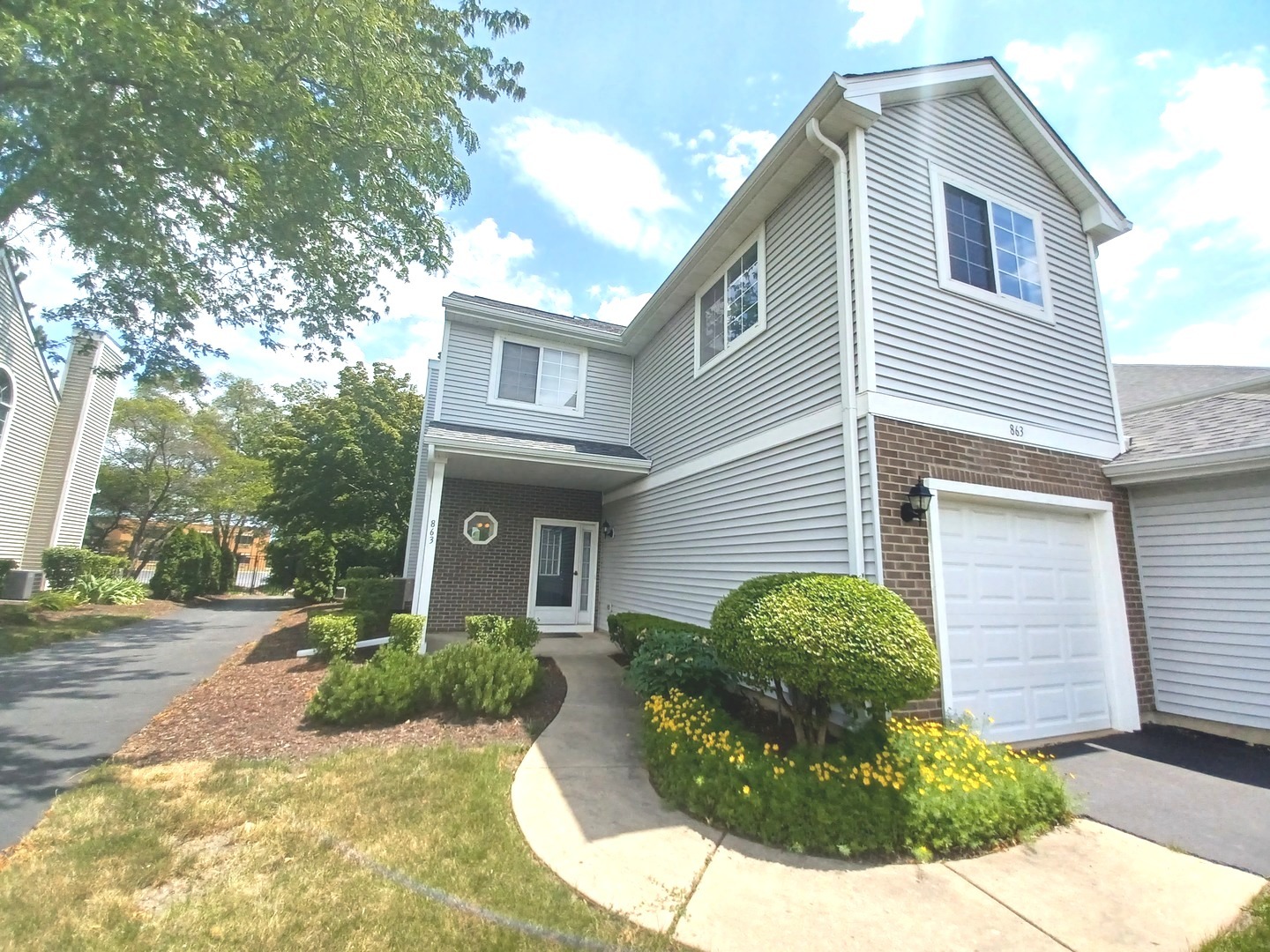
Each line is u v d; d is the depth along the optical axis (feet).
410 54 23.56
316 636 24.94
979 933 8.18
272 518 65.10
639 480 32.71
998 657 16.84
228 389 94.22
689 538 26.09
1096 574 19.58
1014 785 11.56
